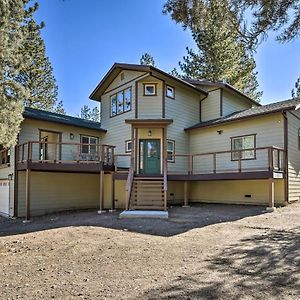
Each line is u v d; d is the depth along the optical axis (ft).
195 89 56.49
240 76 72.95
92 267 16.06
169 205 48.52
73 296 12.16
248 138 47.42
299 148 46.73
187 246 20.20
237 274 14.51
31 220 38.83
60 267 16.19
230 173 42.09
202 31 21.35
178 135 54.24
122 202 49.26
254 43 19.15
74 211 46.88
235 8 18.66
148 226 28.09
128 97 53.72
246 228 26.35
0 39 24.82
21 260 17.78
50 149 51.55
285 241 21.13
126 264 16.46
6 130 26.40
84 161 43.04
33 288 13.14
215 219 31.81
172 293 12.30
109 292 12.51
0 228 32.71
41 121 47.91
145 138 51.85
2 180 48.91
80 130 53.93
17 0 26.12
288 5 17.51
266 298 11.71
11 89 27.30
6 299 11.98
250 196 46.70
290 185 43.06
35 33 76.33
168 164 51.78
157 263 16.53
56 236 24.59
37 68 82.12
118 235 24.21
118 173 45.52
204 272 14.88
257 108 51.90
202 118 59.31
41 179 46.37
